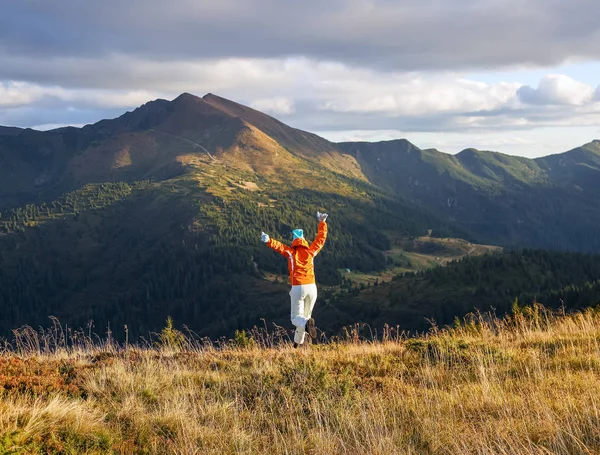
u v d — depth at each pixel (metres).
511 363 8.55
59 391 6.70
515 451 5.00
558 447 4.99
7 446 4.79
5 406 5.56
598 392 6.29
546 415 5.59
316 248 9.12
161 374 8.05
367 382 7.85
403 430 5.98
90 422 5.65
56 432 5.29
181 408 6.48
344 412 6.46
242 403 6.96
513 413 6.10
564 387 6.76
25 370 7.34
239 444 5.65
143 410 6.41
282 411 6.59
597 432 5.14
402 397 6.94
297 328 9.10
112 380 7.45
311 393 7.00
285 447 5.52
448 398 6.85
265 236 8.89
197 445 5.62
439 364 8.65
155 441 5.59
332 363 8.91
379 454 5.29
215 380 7.90
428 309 131.12
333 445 5.61
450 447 5.39
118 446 5.36
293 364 8.08
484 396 6.65
